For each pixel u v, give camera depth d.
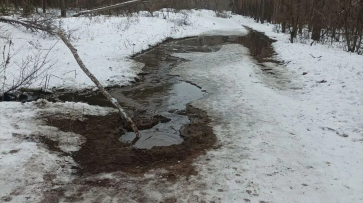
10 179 4.52
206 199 4.37
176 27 25.27
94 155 5.57
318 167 5.23
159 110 8.33
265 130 6.75
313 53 14.59
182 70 12.88
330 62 12.38
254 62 14.48
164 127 7.17
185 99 9.31
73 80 10.55
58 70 11.19
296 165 5.30
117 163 5.35
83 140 6.05
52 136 5.99
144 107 8.55
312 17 19.55
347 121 6.94
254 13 46.75
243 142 6.20
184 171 5.11
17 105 7.43
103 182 4.73
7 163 4.82
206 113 7.98
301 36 21.39
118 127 6.90
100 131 6.57
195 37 24.00
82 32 17.50
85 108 7.73
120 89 10.30
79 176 4.88
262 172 5.08
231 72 12.28
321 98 8.67
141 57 15.27
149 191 4.54
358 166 5.23
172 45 19.45
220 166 5.26
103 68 12.02
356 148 5.81
